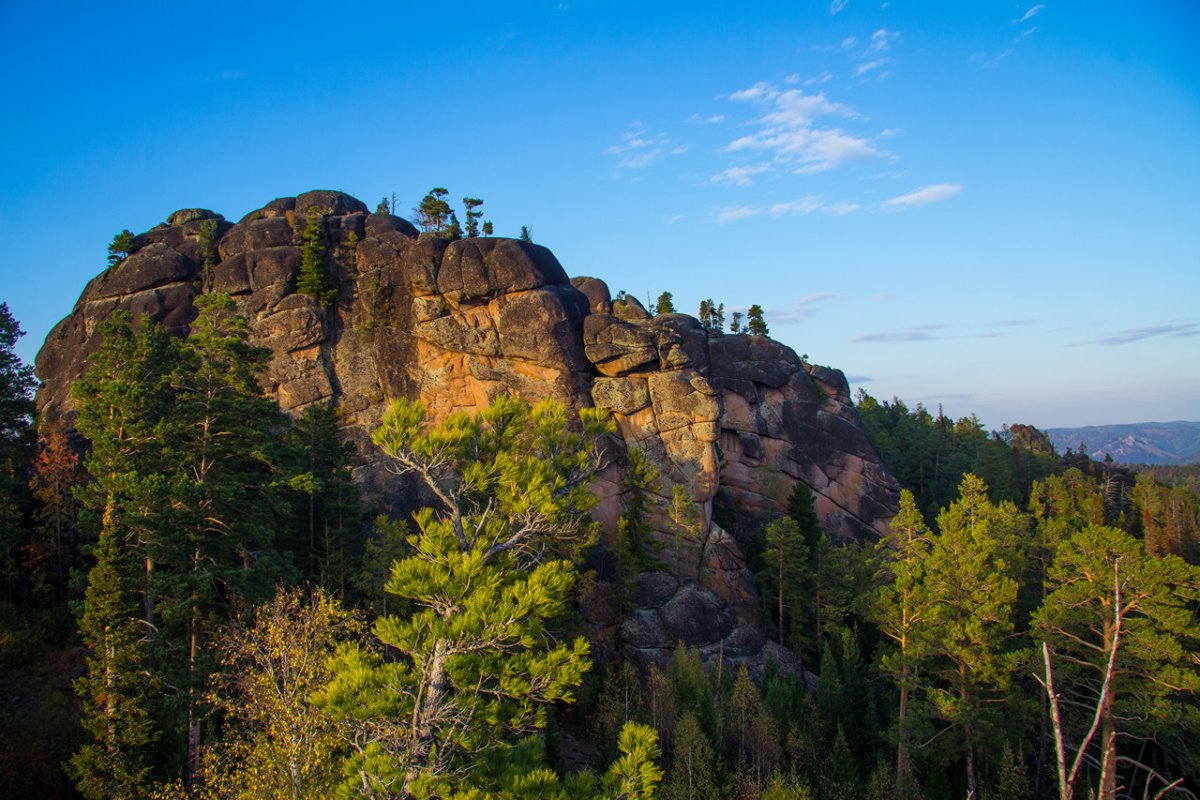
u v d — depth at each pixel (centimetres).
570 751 4025
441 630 1287
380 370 6544
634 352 6344
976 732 3688
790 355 8406
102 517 2906
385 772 1253
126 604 2627
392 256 6750
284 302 6688
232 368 3491
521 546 1545
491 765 1402
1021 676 4381
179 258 7038
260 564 3053
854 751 4378
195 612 2775
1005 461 10756
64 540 4553
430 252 6488
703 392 6291
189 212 7775
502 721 1393
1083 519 8450
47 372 6838
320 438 4762
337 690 1325
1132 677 3409
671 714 3966
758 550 6944
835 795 3634
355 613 2153
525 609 1272
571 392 6178
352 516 4709
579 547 1630
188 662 2684
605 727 3966
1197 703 3628
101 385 3053
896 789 3584
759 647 5369
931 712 3838
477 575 1347
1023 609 5244
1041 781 3850
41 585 4062
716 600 5459
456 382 6359
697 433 6231
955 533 4038
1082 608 3512
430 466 1473
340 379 6594
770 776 3659
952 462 10962
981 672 3778
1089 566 3403
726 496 7512
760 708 3978
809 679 5306
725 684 4703
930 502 10212
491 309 6400
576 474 1547
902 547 4616
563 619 4484
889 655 4375
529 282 6334
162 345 3384
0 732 2700
